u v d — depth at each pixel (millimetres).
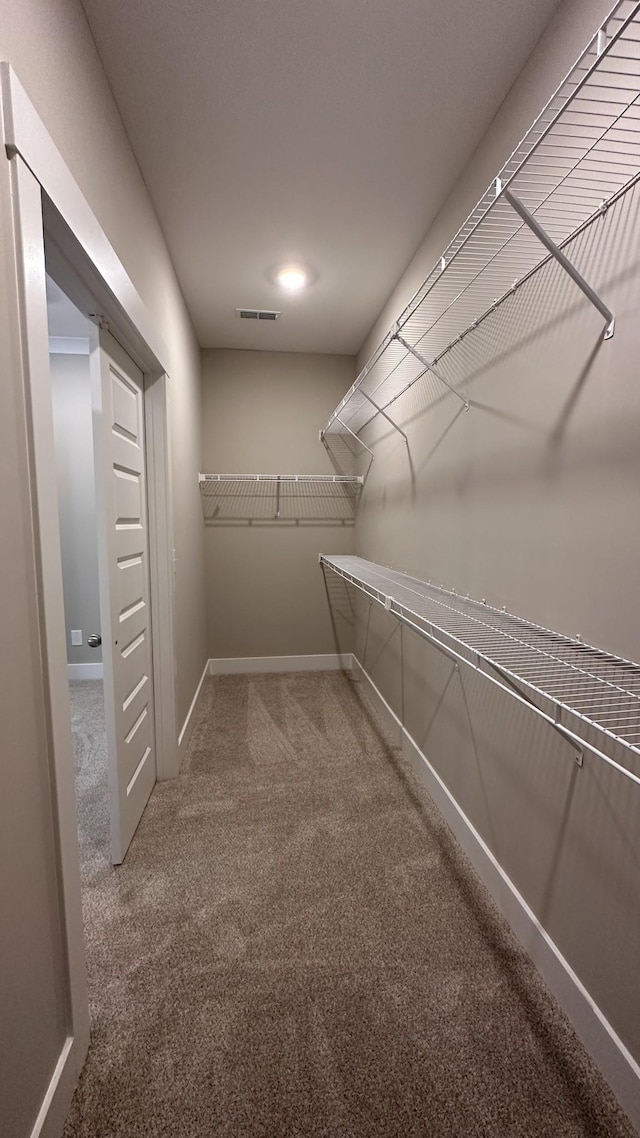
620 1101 938
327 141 1515
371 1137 888
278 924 1365
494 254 1179
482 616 1371
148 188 1723
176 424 2326
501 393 1409
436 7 1109
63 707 915
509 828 1386
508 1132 896
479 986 1181
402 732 2422
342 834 1765
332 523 3689
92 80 1156
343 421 3244
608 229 960
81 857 1641
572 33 1058
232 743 2504
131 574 1764
